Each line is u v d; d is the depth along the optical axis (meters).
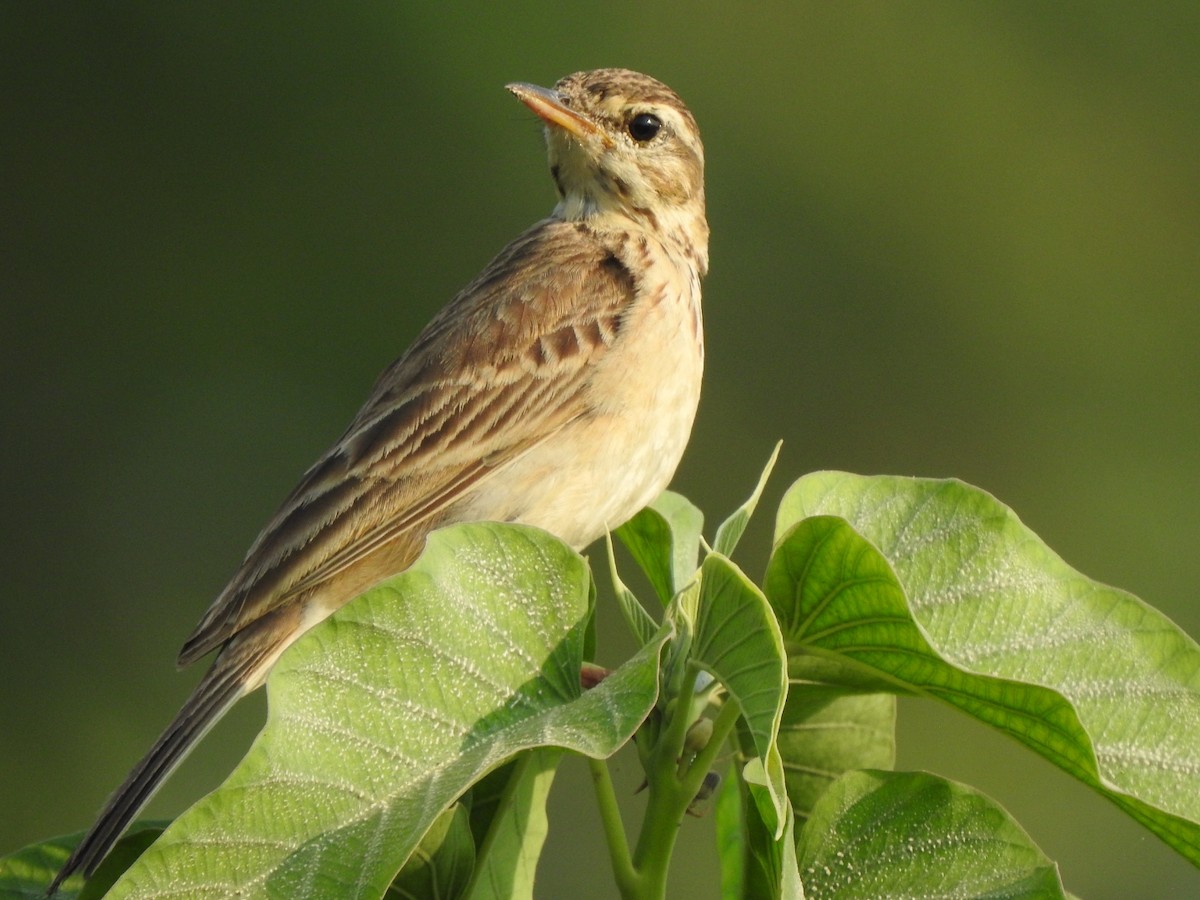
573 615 4.89
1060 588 5.39
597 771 5.09
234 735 13.86
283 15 16.88
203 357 16.33
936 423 16.62
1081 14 17.94
